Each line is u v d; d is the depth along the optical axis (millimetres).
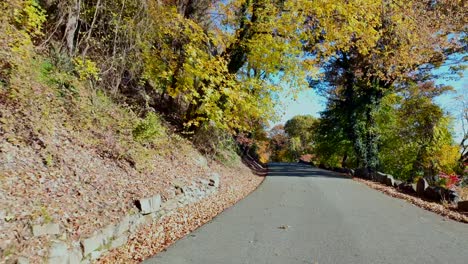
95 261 5266
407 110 29125
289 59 14633
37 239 4551
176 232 7426
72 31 9758
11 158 5824
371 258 5879
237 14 14688
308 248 6395
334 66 27531
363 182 19938
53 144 7016
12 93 6992
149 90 15523
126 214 6461
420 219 9070
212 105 13078
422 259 5840
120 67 11570
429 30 15727
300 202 11547
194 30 13625
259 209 10172
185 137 14992
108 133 9180
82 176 6773
